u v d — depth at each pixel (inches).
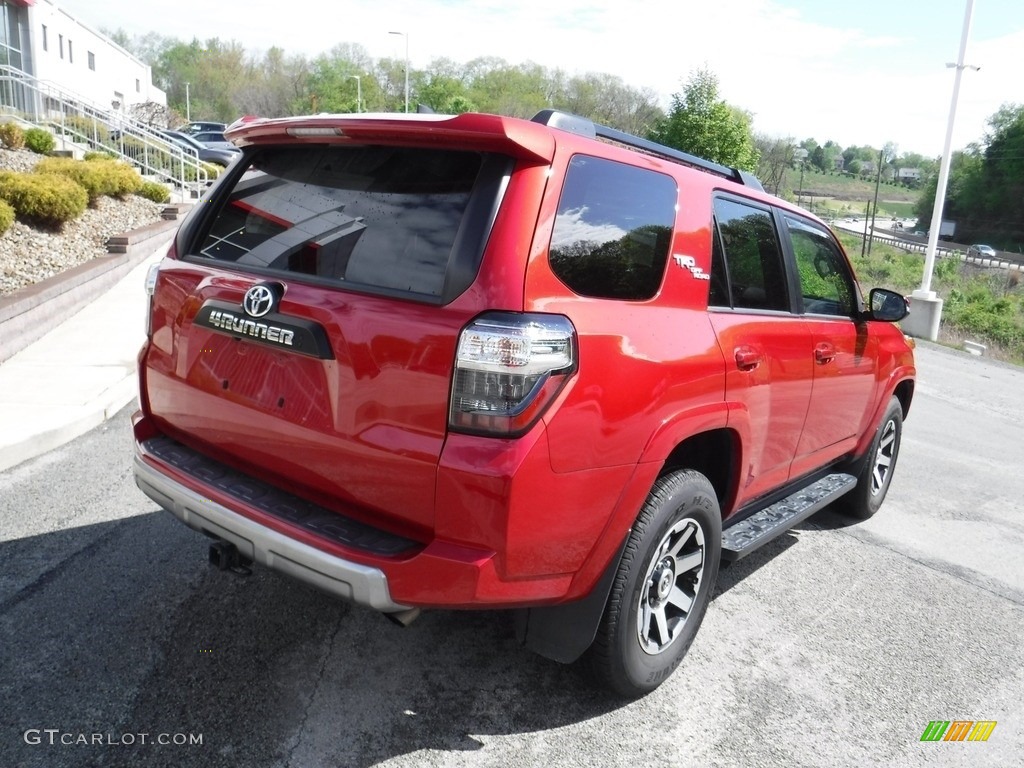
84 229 486.0
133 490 182.2
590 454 95.3
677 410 109.1
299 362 98.8
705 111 1449.3
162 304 119.7
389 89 4325.8
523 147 92.0
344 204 102.8
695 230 120.7
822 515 214.1
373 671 119.0
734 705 120.4
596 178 102.9
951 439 341.7
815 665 134.6
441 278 91.3
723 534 138.6
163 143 845.8
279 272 104.1
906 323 808.3
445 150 97.0
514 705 114.3
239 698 109.9
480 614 138.8
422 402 89.4
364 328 92.8
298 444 99.7
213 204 120.3
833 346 159.8
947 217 4109.3
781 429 144.9
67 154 661.9
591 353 95.1
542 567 94.3
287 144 113.7
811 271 160.2
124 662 116.1
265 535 94.8
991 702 128.2
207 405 111.4
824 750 111.6
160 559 148.9
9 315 286.7
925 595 167.5
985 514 229.5
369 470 93.3
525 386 87.9
